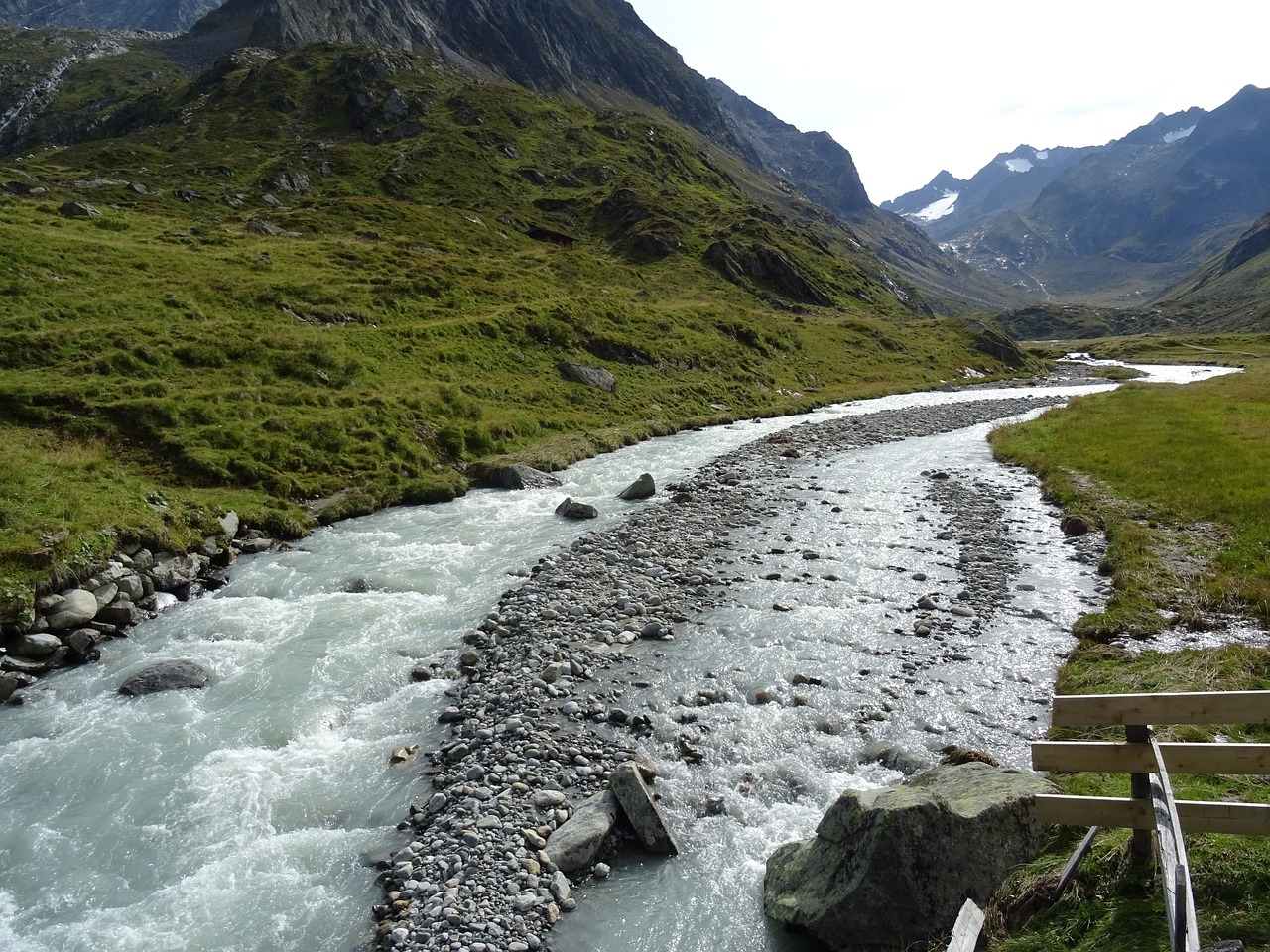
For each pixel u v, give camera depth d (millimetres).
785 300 118062
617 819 11539
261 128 151875
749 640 17953
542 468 37844
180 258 54156
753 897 10023
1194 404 47812
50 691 16203
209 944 9633
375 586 22219
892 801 9117
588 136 181375
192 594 21750
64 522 21062
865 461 40500
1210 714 7871
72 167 111812
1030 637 17828
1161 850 6914
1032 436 43156
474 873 10320
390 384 42875
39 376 32844
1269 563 19562
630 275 101438
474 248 92500
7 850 11445
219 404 33594
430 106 170625
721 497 32000
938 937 8445
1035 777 10312
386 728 14609
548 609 19469
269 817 12086
